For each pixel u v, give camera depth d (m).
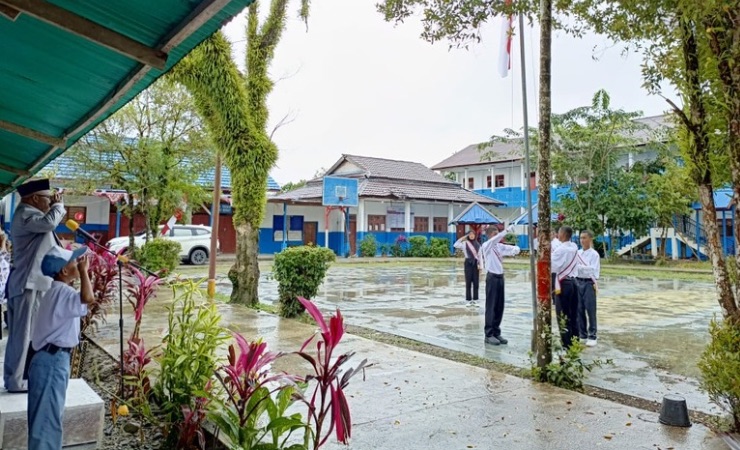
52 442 2.85
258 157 9.73
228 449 3.03
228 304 9.45
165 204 16.73
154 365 4.77
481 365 5.62
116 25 2.37
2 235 5.62
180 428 3.14
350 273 18.56
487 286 7.00
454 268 21.06
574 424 3.74
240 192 9.71
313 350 5.86
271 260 23.81
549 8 4.95
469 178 34.50
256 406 2.73
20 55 2.87
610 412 4.01
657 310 10.20
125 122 15.09
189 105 15.66
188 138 16.39
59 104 3.62
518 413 3.96
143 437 3.47
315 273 8.52
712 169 3.89
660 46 4.08
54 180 15.96
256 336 6.53
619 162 25.53
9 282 3.72
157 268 13.75
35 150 4.88
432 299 11.52
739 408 3.59
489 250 6.98
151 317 7.62
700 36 3.76
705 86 3.85
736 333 3.63
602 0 4.58
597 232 22.52
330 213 28.28
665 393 4.80
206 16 2.17
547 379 4.81
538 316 4.98
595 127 22.36
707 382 3.76
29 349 2.95
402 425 3.70
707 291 13.55
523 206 30.25
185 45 2.55
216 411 2.78
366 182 27.38
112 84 3.16
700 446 3.37
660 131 21.36
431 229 30.06
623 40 4.47
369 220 27.72
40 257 3.68
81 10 2.28
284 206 26.16
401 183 29.03
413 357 5.68
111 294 5.82
